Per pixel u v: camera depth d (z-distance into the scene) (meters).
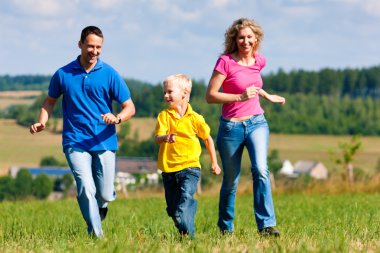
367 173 49.97
